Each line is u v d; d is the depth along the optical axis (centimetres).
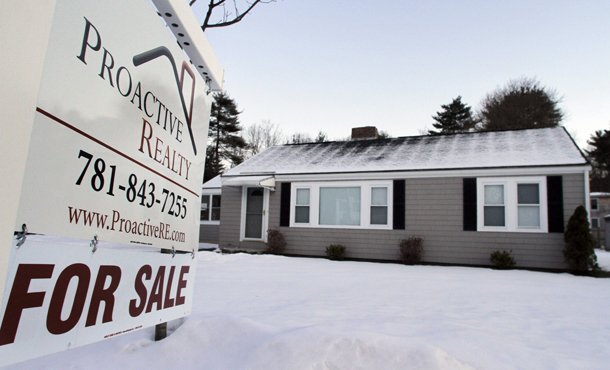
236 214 1402
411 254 1132
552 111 3781
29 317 155
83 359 274
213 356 287
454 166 1150
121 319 217
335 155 1478
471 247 1109
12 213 133
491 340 349
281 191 1349
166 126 263
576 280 871
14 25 132
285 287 658
